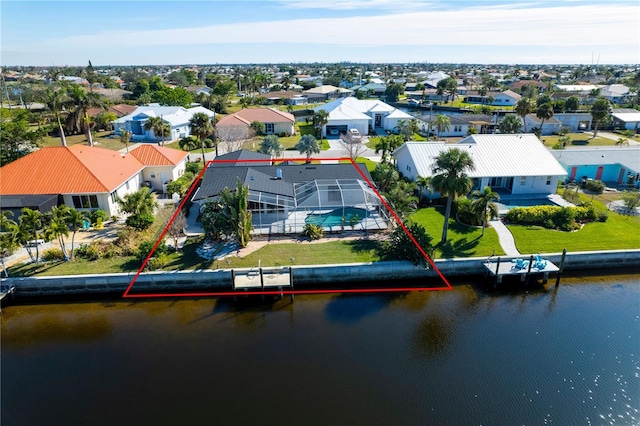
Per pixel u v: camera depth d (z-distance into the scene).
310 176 46.50
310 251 34.22
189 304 29.78
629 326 27.44
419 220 40.94
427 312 28.89
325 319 27.98
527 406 20.77
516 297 30.92
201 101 122.88
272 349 24.91
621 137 84.75
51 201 37.94
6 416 19.98
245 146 73.75
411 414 20.16
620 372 23.20
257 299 30.36
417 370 23.14
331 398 21.08
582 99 128.75
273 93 146.50
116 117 89.81
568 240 36.69
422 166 47.81
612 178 54.31
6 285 29.55
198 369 23.23
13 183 39.94
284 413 20.11
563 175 46.94
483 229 37.47
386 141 63.88
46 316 28.48
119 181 42.31
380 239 36.44
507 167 47.41
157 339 25.91
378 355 24.41
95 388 21.83
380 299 30.41
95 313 28.77
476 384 22.20
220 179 43.53
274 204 39.44
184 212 42.00
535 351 24.89
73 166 41.50
